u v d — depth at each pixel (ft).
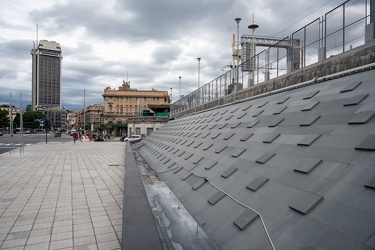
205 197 19.38
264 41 79.87
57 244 18.15
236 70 56.75
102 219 22.86
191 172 26.81
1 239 18.85
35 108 566.77
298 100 26.48
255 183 16.79
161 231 15.62
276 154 19.02
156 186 27.07
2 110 317.42
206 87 78.69
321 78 27.04
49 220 22.57
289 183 14.69
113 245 18.07
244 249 12.11
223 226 14.73
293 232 11.18
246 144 24.82
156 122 169.58
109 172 46.52
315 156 15.48
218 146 29.84
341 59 24.93
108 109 346.54
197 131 46.50
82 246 17.89
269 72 42.29
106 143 138.62
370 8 23.24
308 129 19.38
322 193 12.25
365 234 8.85
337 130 16.51
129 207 16.12
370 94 17.76
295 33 35.24
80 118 522.06
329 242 9.57
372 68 21.34
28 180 39.09
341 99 19.90
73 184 36.45
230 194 17.66
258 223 13.23
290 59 35.94
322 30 29.81
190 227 16.12
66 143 136.67
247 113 35.83
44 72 618.03
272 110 29.35
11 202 27.68
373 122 14.67
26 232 20.06
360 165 12.17
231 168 21.52
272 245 11.19
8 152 82.74
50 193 31.42
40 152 83.76
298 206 12.31
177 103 123.65
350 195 10.94
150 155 53.83
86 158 68.18
